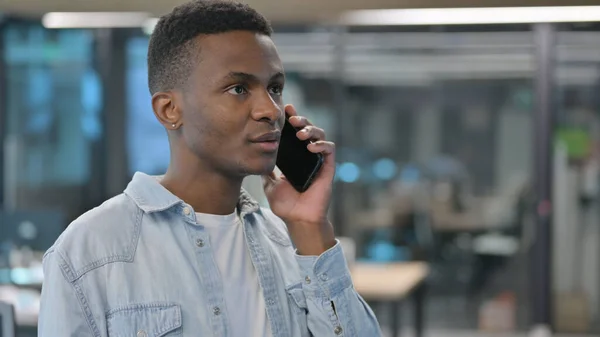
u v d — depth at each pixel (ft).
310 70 22.34
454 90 22.97
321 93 22.35
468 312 24.41
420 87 22.85
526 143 23.25
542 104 21.70
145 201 4.50
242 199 4.86
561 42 21.67
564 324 22.63
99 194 22.86
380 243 23.73
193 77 4.35
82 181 23.22
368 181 23.48
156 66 4.53
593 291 22.63
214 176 4.53
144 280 4.30
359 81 22.75
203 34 4.35
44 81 22.99
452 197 23.77
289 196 4.95
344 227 23.13
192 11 4.41
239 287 4.51
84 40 22.80
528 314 23.89
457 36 21.89
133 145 22.89
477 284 24.26
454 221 23.95
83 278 4.23
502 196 23.72
